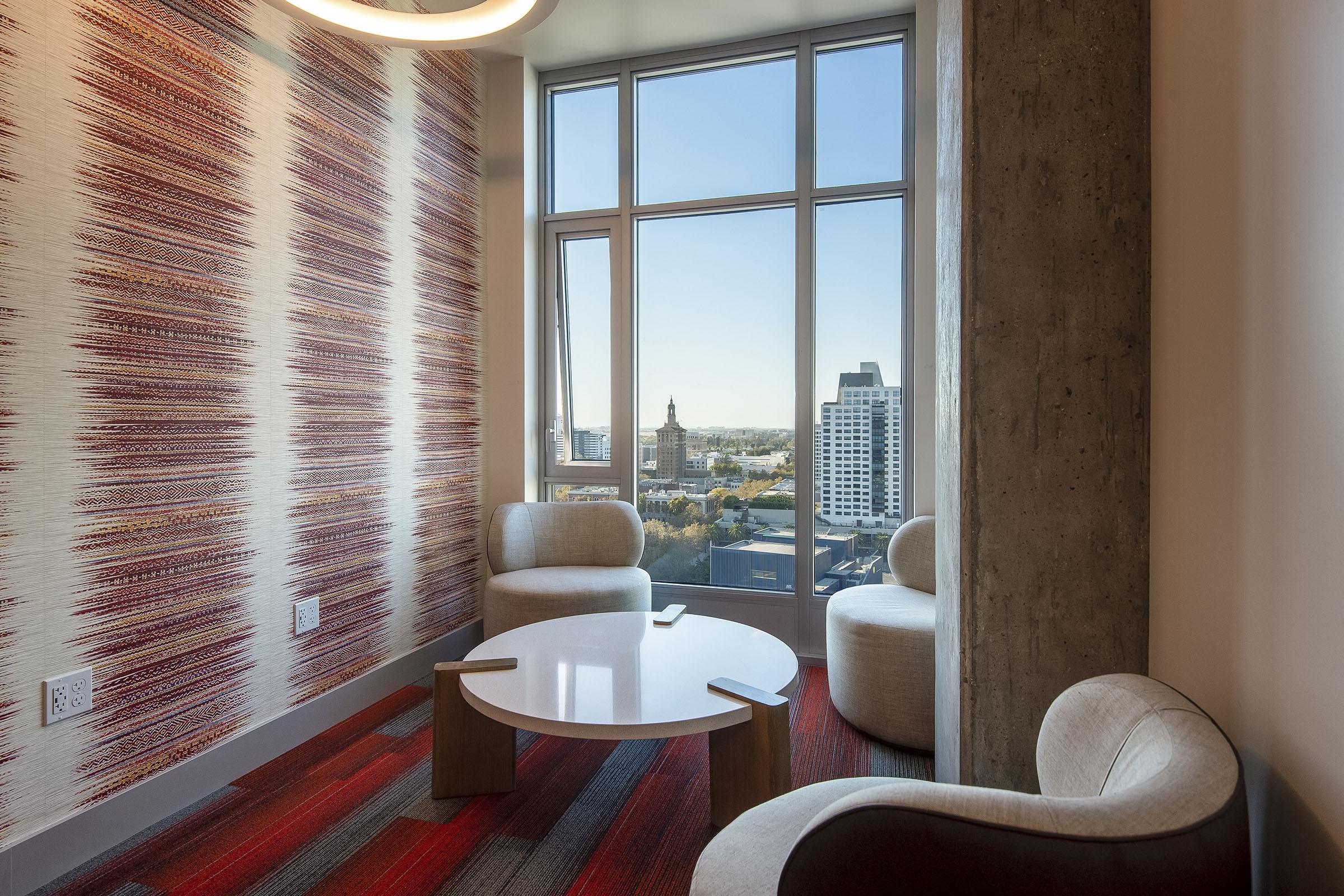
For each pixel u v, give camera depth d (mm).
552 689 1572
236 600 1892
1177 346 1001
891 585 2523
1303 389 684
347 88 2305
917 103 2654
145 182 1646
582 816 1690
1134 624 1111
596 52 3045
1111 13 1122
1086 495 1122
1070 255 1129
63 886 1430
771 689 1581
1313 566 668
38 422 1435
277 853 1539
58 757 1471
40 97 1438
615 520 2941
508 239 3139
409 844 1574
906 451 2822
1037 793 1138
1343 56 604
